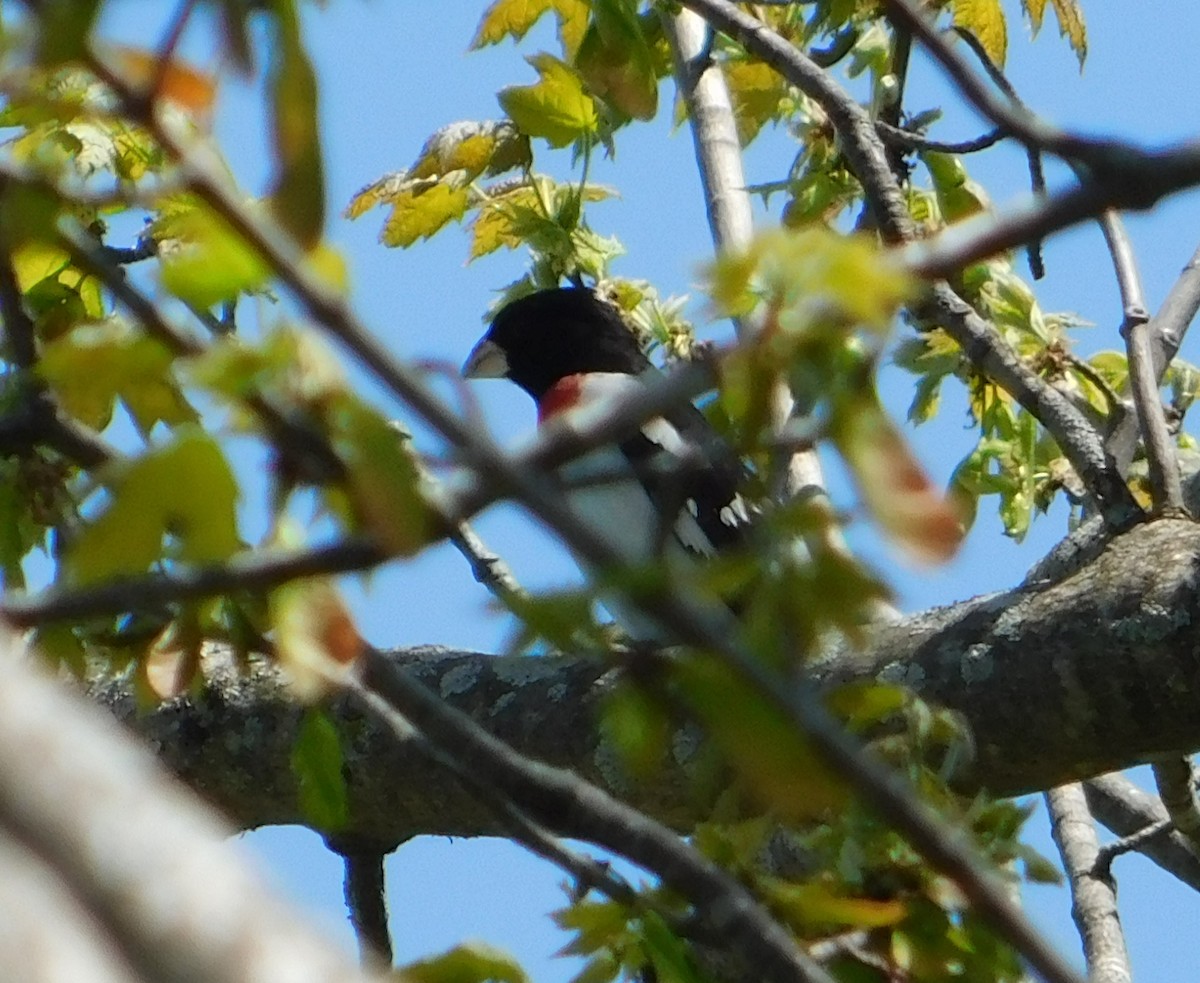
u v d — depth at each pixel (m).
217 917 2.09
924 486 3.08
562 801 4.34
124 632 4.76
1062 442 7.00
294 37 2.93
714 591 3.33
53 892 2.06
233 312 3.63
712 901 4.10
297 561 3.30
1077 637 6.24
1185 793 7.56
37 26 2.86
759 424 3.13
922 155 9.24
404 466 3.09
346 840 7.69
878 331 3.00
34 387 4.02
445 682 7.29
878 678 6.47
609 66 8.09
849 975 4.24
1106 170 2.97
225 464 3.23
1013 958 4.21
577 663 7.13
